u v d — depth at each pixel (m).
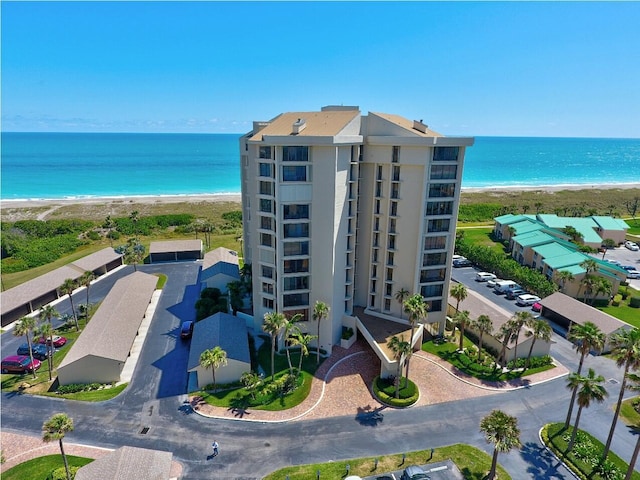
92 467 31.08
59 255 92.56
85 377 45.78
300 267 51.56
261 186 49.97
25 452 36.03
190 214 135.75
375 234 55.16
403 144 49.00
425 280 54.47
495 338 51.81
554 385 46.81
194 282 77.50
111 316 54.72
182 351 53.16
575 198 177.88
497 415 32.62
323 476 33.88
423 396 44.62
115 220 119.00
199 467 34.56
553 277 73.25
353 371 49.00
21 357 49.72
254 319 56.94
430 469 34.81
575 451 36.53
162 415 41.00
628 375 33.50
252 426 39.62
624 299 70.88
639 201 170.38
